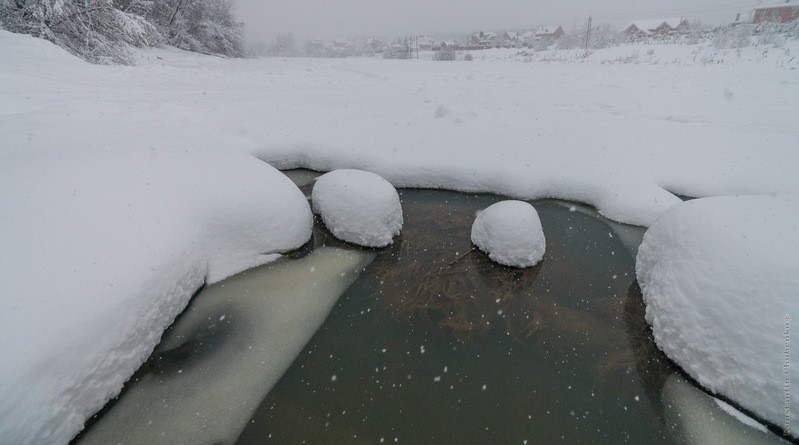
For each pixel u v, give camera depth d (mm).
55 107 7035
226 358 3203
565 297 3947
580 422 2750
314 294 3971
